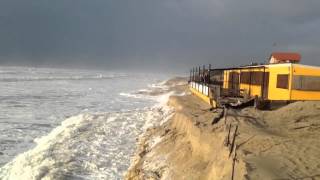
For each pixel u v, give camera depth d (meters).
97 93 69.31
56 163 19.91
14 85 81.50
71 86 87.44
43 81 101.19
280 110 23.53
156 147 21.23
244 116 21.91
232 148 14.04
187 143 18.92
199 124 20.05
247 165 12.23
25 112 41.03
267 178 11.37
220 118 21.41
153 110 38.91
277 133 17.69
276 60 30.80
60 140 24.97
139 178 17.11
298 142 15.71
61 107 46.03
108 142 24.34
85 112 41.28
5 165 20.94
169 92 67.88
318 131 18.31
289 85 25.41
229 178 11.90
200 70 48.34
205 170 14.68
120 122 31.16
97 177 18.14
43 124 33.91
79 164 19.88
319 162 13.22
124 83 112.88
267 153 13.98
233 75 35.22
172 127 25.41
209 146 16.03
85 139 25.11
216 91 30.38
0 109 42.69
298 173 12.14
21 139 27.81
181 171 15.94
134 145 23.69
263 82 27.45
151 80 141.62
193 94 48.75
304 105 23.66
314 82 25.55
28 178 18.20
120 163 20.14
